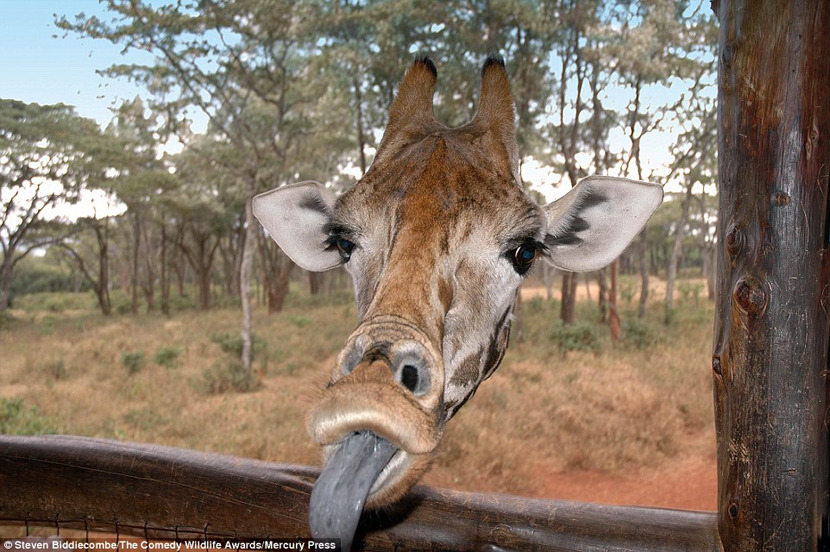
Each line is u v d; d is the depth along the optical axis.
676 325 25.72
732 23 1.73
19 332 32.28
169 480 2.27
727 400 1.76
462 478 9.77
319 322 32.28
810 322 1.66
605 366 16.47
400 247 2.00
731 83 1.74
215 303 52.62
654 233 59.38
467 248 2.14
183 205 38.66
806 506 1.66
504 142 2.44
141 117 24.19
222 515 2.20
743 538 1.71
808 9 1.61
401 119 2.53
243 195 37.62
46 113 34.59
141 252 63.44
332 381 1.58
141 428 12.87
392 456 1.54
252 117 31.06
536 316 30.98
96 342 25.09
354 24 23.81
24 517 2.46
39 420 11.30
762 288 1.66
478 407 12.24
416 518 1.98
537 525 1.90
